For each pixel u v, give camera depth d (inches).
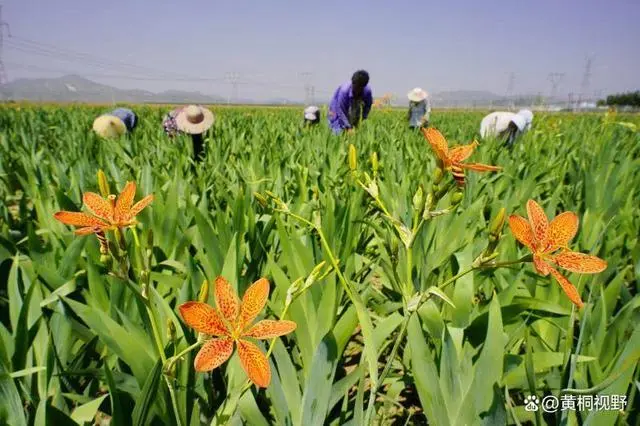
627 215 121.5
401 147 234.7
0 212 126.4
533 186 137.2
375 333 68.6
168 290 92.8
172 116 300.5
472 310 83.2
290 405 61.9
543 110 1037.2
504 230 112.9
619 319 70.2
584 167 169.3
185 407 61.1
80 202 130.4
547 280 88.7
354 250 110.9
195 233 106.5
